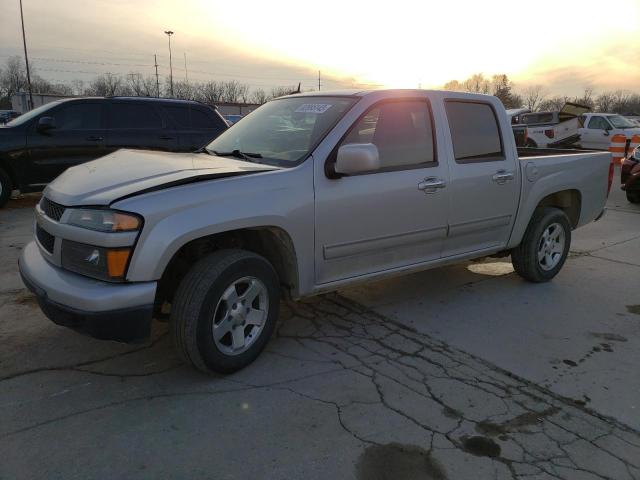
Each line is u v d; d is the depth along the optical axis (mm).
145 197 2939
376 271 4055
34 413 2941
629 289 5324
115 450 2652
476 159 4555
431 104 4270
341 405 3107
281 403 3111
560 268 5555
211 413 2988
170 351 3709
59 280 3018
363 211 3779
